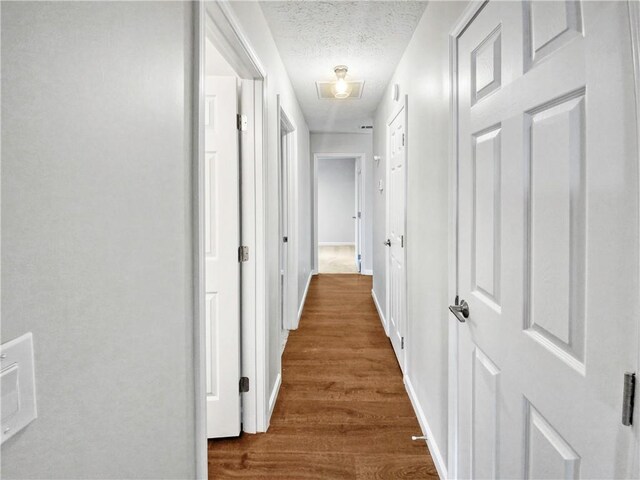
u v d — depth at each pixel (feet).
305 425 6.56
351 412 6.98
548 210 2.54
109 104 2.06
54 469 1.69
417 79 6.84
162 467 2.73
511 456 3.09
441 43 5.16
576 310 2.25
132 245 2.31
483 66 3.63
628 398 1.82
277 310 7.78
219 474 5.38
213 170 5.84
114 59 2.10
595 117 2.06
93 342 1.95
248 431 6.32
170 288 2.84
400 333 8.82
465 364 4.22
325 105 12.73
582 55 2.16
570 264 2.30
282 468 5.50
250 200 6.12
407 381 7.79
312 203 19.74
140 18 2.37
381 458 5.70
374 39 7.41
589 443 2.12
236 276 5.97
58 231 1.70
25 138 1.52
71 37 1.76
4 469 1.44
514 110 2.97
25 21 1.51
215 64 5.42
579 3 2.20
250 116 6.04
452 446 4.62
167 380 2.81
